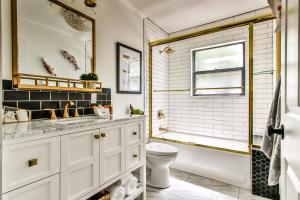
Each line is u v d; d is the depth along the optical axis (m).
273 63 2.54
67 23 1.64
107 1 2.11
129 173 1.64
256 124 2.69
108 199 1.44
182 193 2.00
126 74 2.38
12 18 1.26
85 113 1.79
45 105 1.46
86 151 1.20
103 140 1.34
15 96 1.28
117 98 2.24
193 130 3.26
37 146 0.93
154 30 3.07
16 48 1.27
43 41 1.45
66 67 1.62
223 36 2.98
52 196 1.00
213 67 3.16
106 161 1.37
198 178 2.37
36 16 1.40
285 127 0.81
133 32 2.56
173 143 2.70
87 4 1.64
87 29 1.82
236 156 2.17
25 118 1.28
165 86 3.42
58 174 1.03
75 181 1.13
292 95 0.69
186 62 3.34
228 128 2.94
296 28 0.63
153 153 2.03
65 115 1.55
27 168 0.89
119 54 2.26
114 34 2.21
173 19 2.94
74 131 1.12
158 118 3.17
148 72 2.91
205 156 2.42
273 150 1.40
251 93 2.16
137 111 2.28
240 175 2.13
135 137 1.70
